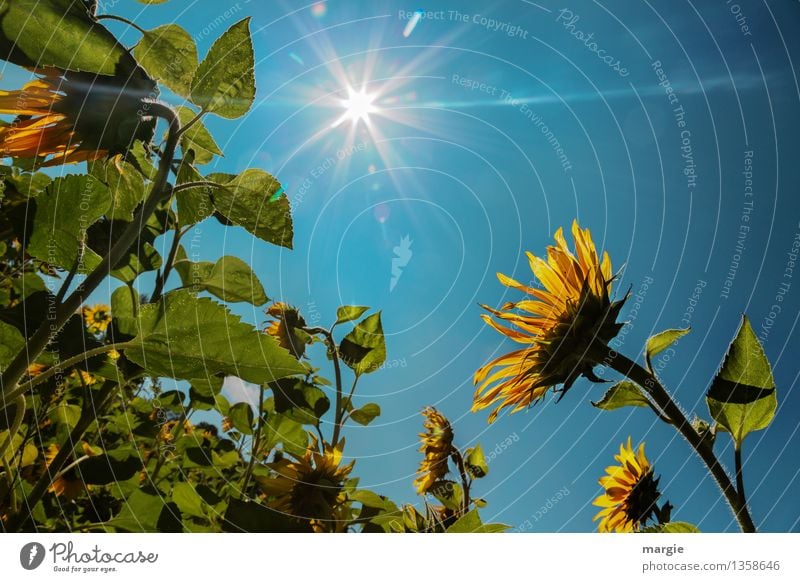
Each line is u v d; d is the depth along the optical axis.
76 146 0.85
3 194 0.91
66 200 0.86
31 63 0.84
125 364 0.94
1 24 0.83
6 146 0.84
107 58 0.85
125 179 0.93
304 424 1.07
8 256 0.93
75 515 0.99
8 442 0.81
